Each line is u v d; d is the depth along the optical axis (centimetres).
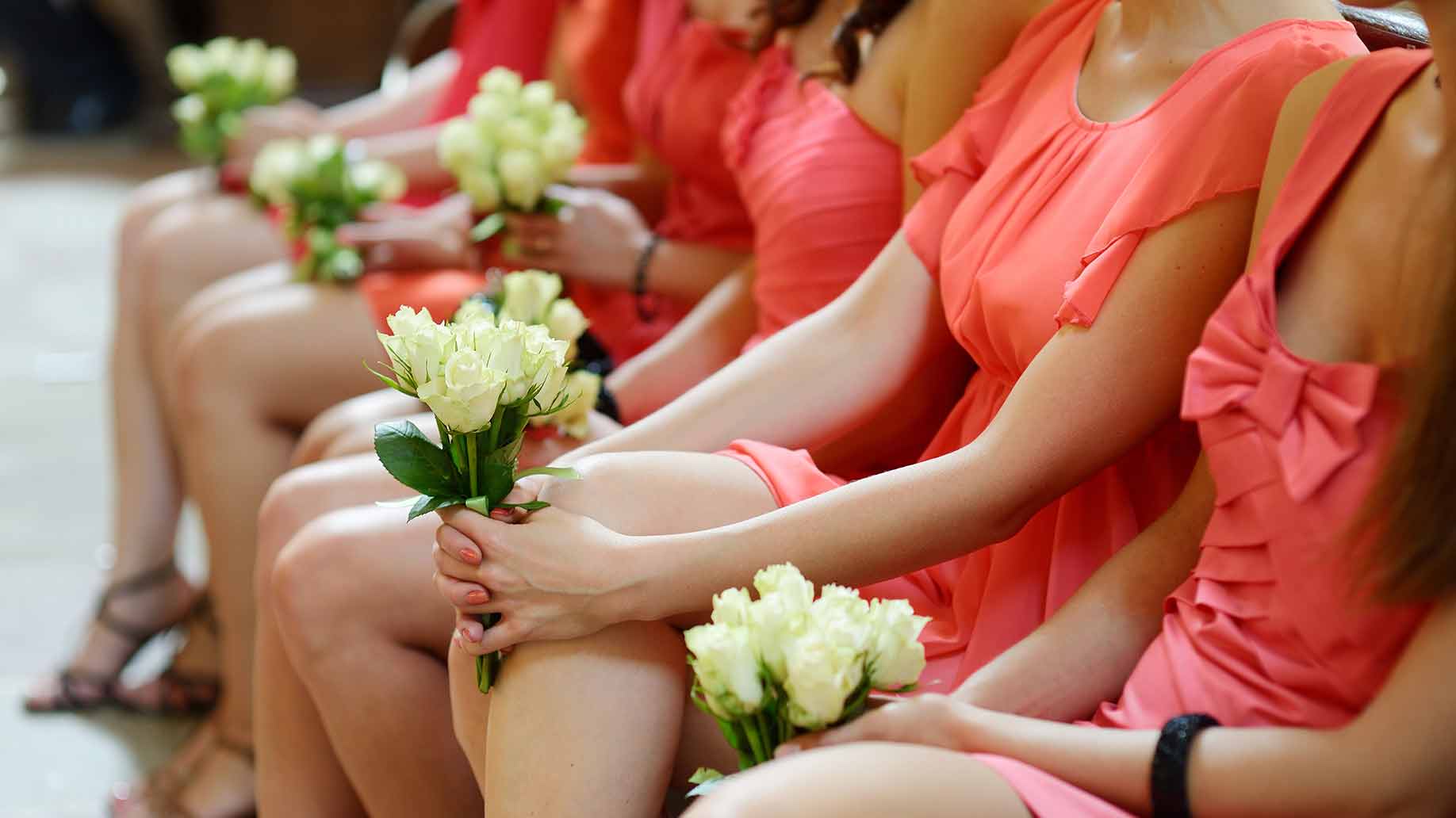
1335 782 131
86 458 496
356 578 196
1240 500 146
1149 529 164
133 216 374
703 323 265
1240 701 142
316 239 316
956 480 165
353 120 413
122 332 354
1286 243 147
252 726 283
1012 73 205
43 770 307
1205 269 161
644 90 300
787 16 254
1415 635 131
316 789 218
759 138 253
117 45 1091
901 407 216
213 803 278
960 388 220
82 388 569
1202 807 136
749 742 145
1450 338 128
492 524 161
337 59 1106
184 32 1105
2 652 361
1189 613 150
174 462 345
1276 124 156
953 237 196
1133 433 166
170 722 331
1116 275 164
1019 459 165
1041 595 180
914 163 211
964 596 187
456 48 421
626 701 162
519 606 161
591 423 237
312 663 198
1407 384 134
